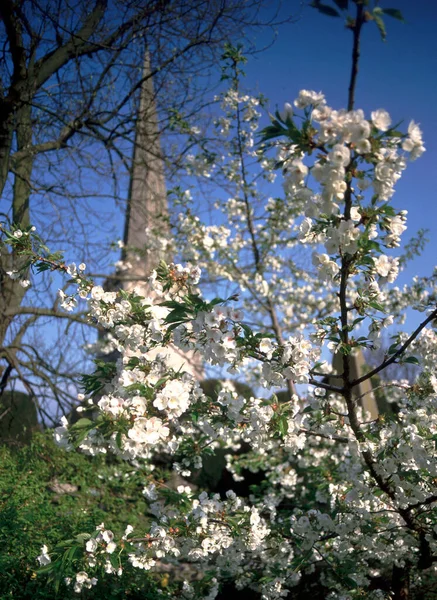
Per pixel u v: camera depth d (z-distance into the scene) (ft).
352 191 7.72
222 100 20.35
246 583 13.85
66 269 10.20
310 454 17.88
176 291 9.82
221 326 8.62
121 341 10.06
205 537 10.02
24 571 13.51
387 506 11.45
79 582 9.84
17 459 20.48
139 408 8.30
